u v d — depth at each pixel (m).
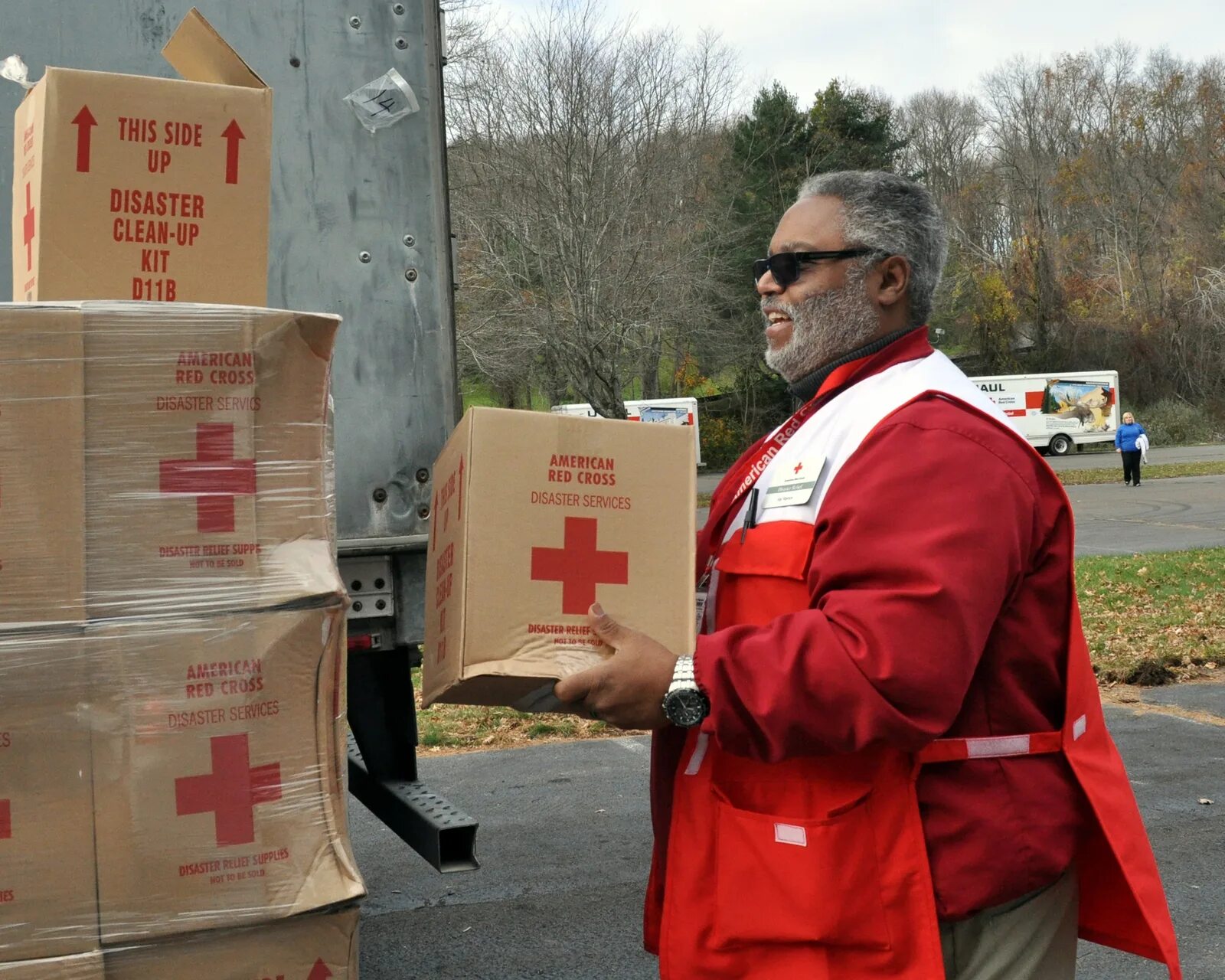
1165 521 18.77
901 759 1.66
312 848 1.65
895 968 1.62
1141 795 5.34
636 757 6.14
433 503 1.91
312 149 2.86
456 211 25.00
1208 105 52.44
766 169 35.88
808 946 1.64
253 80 1.90
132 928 1.55
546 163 24.95
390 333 2.92
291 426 1.66
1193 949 3.70
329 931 1.65
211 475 1.61
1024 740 1.70
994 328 48.22
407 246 2.94
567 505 1.68
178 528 1.59
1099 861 1.78
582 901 4.17
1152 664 8.16
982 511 1.61
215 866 1.59
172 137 1.76
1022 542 1.66
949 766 1.67
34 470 1.53
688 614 1.69
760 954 1.67
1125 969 3.57
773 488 1.82
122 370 1.57
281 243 2.84
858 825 1.64
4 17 2.63
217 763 1.60
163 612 1.58
